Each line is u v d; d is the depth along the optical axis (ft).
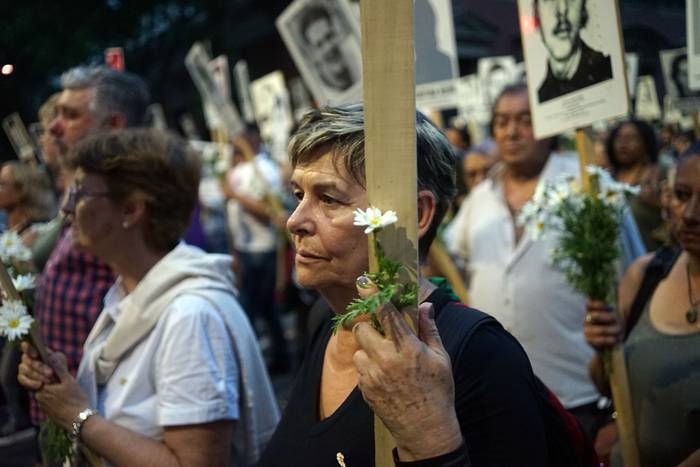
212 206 26.61
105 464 6.34
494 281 10.72
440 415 3.82
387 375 3.83
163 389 6.31
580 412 10.11
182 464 6.18
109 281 8.42
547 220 7.75
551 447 4.99
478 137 26.13
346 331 5.09
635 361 6.86
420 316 4.03
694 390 6.28
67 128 9.93
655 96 19.13
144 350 6.59
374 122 3.86
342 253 4.59
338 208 4.60
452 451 3.81
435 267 11.73
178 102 62.08
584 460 5.17
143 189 6.95
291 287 20.97
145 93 10.57
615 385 6.92
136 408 6.48
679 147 18.57
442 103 12.84
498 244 10.91
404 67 3.83
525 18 8.14
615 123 14.94
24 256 7.95
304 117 4.81
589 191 7.34
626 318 7.39
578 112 7.40
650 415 6.61
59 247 8.86
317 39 12.75
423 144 4.79
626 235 9.58
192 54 21.53
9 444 13.89
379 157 3.87
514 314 10.42
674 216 6.81
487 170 17.42
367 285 3.84
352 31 12.30
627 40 18.85
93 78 10.03
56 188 16.12
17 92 38.86
